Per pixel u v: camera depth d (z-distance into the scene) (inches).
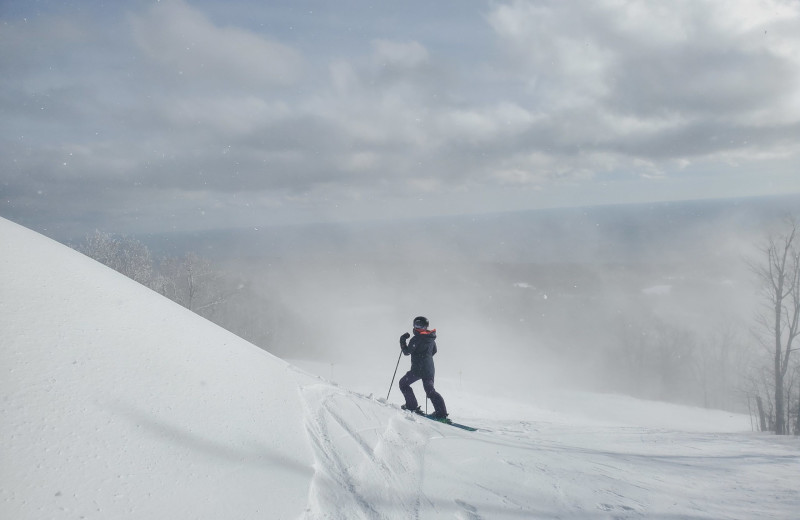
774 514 117.5
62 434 70.9
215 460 86.7
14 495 57.9
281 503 83.7
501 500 109.0
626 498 120.6
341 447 118.2
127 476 71.3
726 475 166.6
